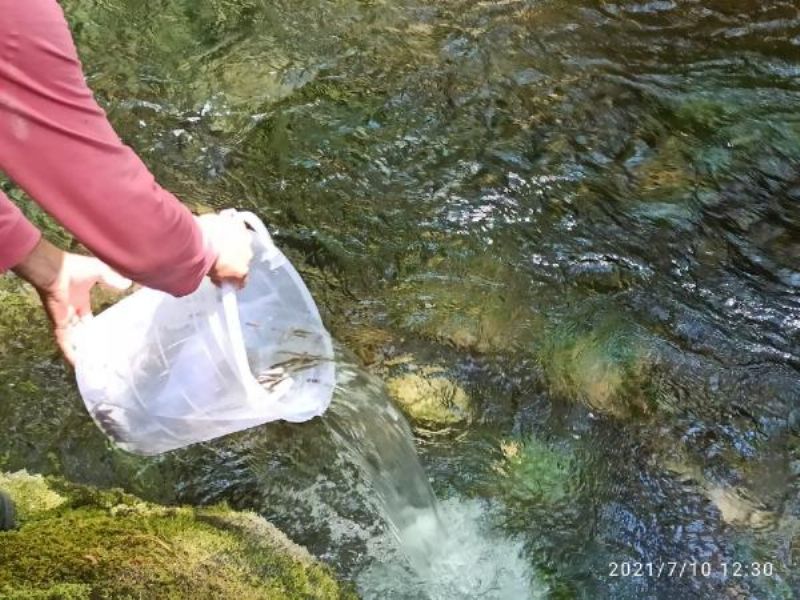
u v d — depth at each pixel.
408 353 2.45
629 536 2.12
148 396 1.82
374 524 2.09
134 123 3.07
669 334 2.53
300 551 1.98
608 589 2.03
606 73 3.34
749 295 2.64
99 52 3.32
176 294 1.59
